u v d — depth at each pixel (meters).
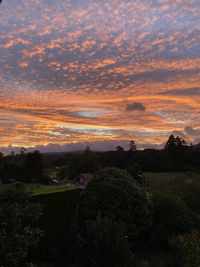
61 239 20.39
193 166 53.84
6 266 10.66
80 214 21.45
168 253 21.66
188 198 27.45
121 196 21.75
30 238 11.58
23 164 34.00
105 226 18.05
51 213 20.20
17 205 11.84
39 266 17.73
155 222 23.20
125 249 17.55
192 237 18.95
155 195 24.47
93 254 17.36
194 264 17.34
